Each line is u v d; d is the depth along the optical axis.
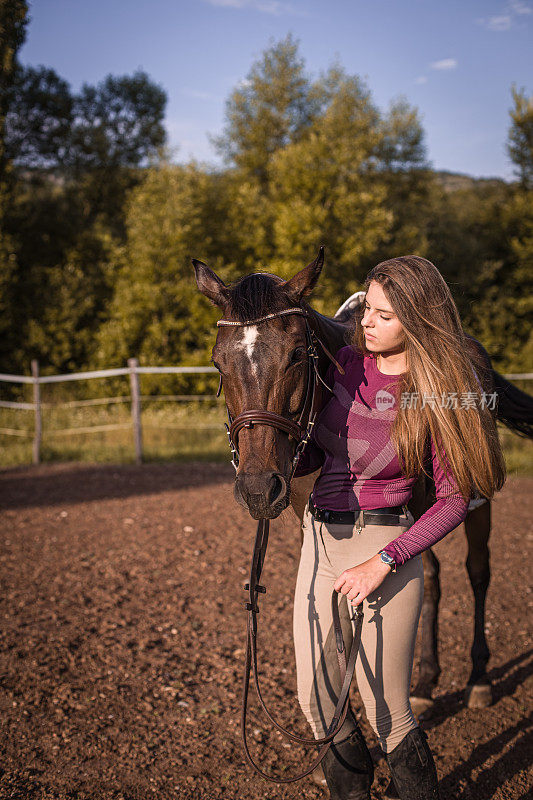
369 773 1.65
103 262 18.12
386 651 1.57
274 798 2.18
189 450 9.43
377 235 15.23
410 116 21.19
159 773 2.30
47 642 3.34
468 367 1.56
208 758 2.39
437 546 5.11
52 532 5.42
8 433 10.67
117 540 5.17
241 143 19.25
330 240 15.20
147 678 2.98
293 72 18.91
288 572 4.39
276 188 17.00
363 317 1.71
